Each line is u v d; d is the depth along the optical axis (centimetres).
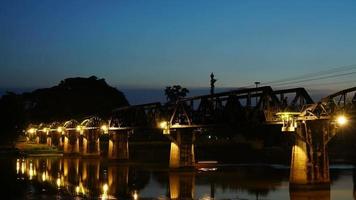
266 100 8881
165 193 8112
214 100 10519
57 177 10719
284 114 7662
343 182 9162
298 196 7362
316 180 7700
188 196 7712
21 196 7506
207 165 13288
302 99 8550
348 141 16362
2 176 10769
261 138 18212
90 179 10362
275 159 15550
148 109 13600
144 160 16112
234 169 12325
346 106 7594
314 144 7781
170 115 12300
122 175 11206
